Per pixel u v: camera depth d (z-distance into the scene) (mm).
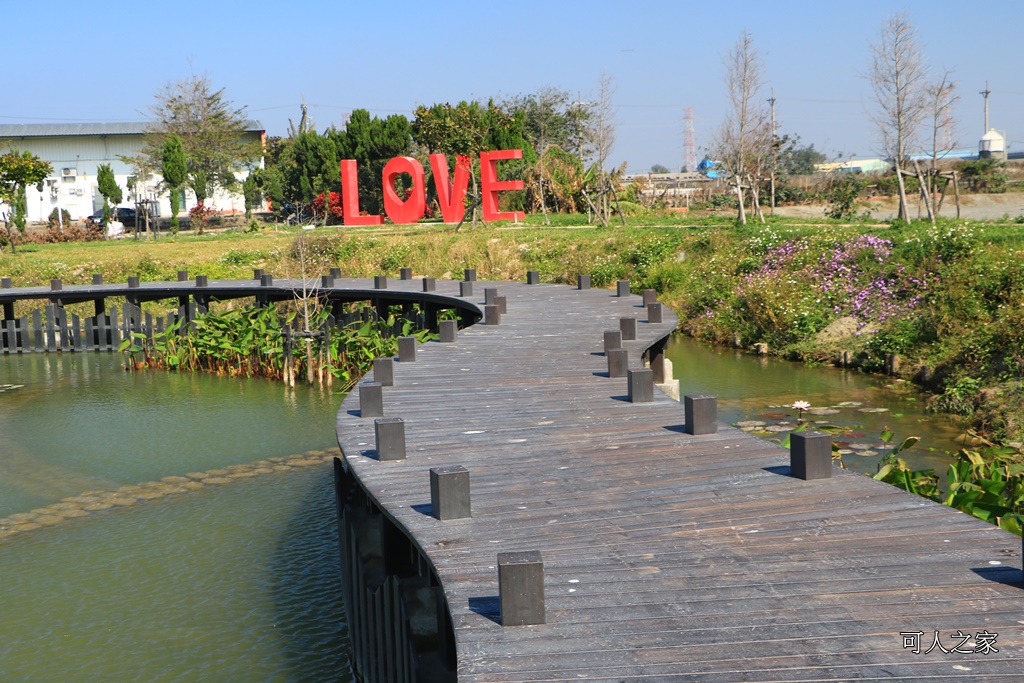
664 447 7840
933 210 30953
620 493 6621
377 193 51188
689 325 24875
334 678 7844
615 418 8992
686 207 49531
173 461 14594
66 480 13781
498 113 46969
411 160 39688
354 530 8508
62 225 48188
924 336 18531
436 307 21516
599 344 13430
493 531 5945
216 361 22781
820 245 24391
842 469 7121
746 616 4578
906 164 32156
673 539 5672
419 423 8992
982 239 20844
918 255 21547
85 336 26500
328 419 17094
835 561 5195
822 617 4520
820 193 46500
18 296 25719
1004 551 5238
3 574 10219
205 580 9922
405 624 6418
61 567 10375
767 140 41562
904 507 6074
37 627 8867
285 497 12609
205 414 17844
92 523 11836
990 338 16188
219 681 7789
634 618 4621
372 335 21047
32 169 41781
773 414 15281
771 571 5109
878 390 16891
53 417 18031
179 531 11422
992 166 45281
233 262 34500
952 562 5102
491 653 4312
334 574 10031
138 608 9258
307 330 20766
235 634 8664
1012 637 4219
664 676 4043
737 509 6168
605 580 5105
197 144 59500
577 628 4539
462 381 11078
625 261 29281
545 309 17656
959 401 15062
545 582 5109
